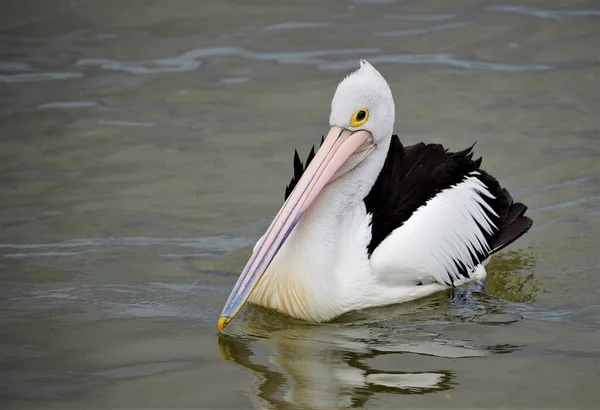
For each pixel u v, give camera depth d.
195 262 13.05
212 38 19.62
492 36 19.44
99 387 10.05
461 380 10.20
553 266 13.16
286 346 11.03
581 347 10.96
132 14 20.47
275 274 11.78
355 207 12.26
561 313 11.95
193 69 18.55
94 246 13.38
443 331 11.46
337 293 11.77
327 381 10.18
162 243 13.51
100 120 16.97
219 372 10.37
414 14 20.42
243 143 16.22
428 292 12.62
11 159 15.67
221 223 14.02
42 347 10.89
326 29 19.84
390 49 19.03
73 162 15.66
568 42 19.11
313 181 11.39
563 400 9.78
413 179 13.03
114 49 19.22
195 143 16.25
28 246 13.34
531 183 14.98
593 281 12.73
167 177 15.26
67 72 18.42
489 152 15.70
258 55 18.97
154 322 11.53
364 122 11.70
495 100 17.27
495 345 11.05
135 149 16.08
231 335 11.25
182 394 9.90
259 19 20.31
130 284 12.47
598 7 20.42
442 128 16.38
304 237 11.67
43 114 17.09
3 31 19.72
